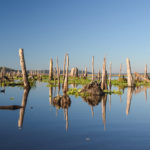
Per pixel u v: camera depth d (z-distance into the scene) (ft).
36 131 27.53
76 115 38.75
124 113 41.98
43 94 76.02
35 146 21.75
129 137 25.27
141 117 37.99
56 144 22.45
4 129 28.45
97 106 50.37
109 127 30.22
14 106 45.80
